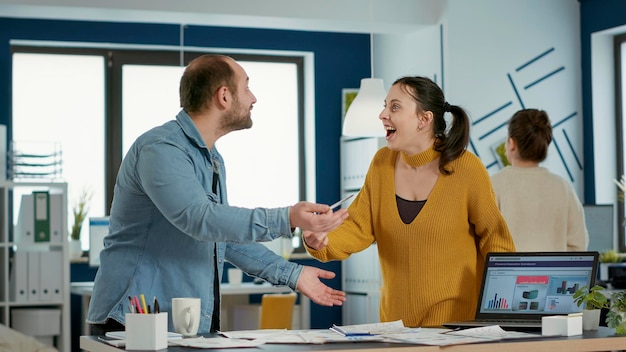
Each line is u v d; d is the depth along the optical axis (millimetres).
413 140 3047
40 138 7676
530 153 3957
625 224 6660
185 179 2555
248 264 2855
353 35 8422
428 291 3023
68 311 6812
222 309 7801
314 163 8297
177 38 7914
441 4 7027
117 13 6488
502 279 2941
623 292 2691
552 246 3949
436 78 7109
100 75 7844
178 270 2717
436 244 3025
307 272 2832
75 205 7652
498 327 2609
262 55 8328
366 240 3160
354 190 8125
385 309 3139
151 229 2713
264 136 8359
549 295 2891
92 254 7281
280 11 6727
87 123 7801
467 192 3035
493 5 7062
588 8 7262
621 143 7254
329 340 2338
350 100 8289
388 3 6980
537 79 7172
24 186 6770
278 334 2523
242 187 8289
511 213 3938
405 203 3080
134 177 2637
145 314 2227
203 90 2684
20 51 7645
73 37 7633
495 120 7023
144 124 7957
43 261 6797
